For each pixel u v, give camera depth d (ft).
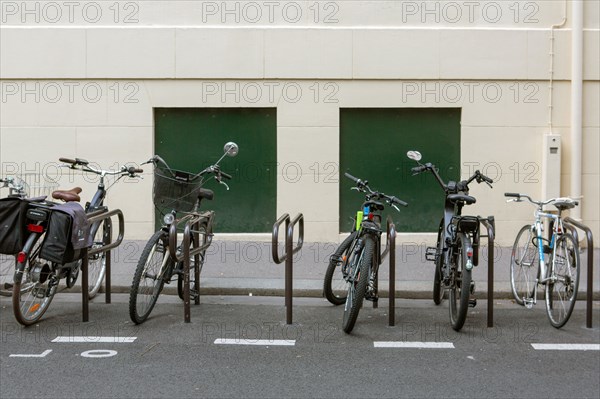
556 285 23.47
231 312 24.84
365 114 36.27
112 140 35.88
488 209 36.01
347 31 35.50
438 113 36.22
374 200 24.34
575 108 35.24
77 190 24.47
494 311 25.35
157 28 35.53
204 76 35.63
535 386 17.42
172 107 35.99
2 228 21.07
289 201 36.09
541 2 35.50
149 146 35.88
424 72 35.58
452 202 23.93
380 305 26.13
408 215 36.40
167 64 35.63
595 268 30.81
